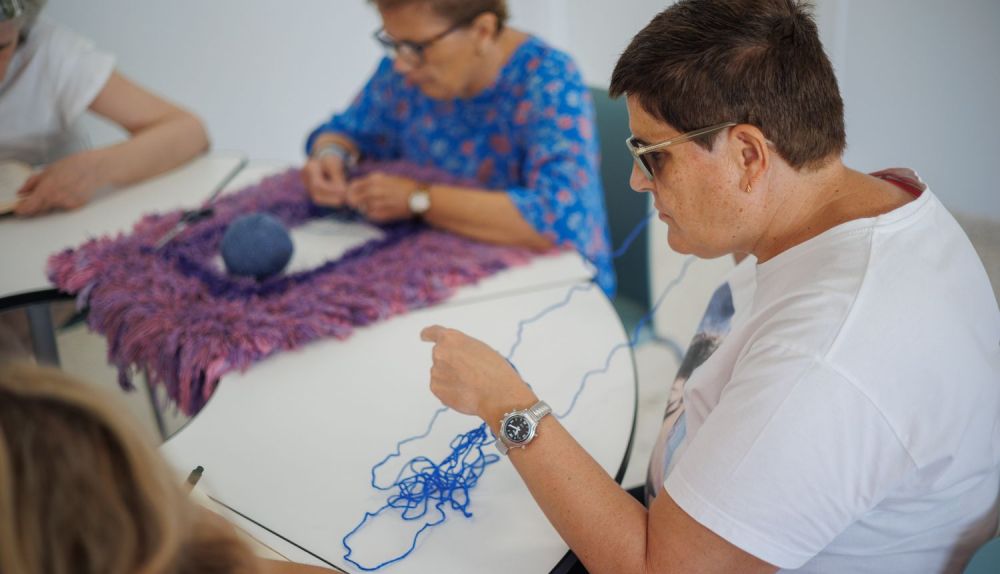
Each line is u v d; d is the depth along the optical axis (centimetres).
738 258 122
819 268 84
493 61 166
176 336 128
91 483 53
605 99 177
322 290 138
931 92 196
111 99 197
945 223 89
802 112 82
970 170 185
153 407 179
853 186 88
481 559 91
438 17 153
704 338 113
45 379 55
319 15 321
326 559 92
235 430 112
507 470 103
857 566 89
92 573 53
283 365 125
